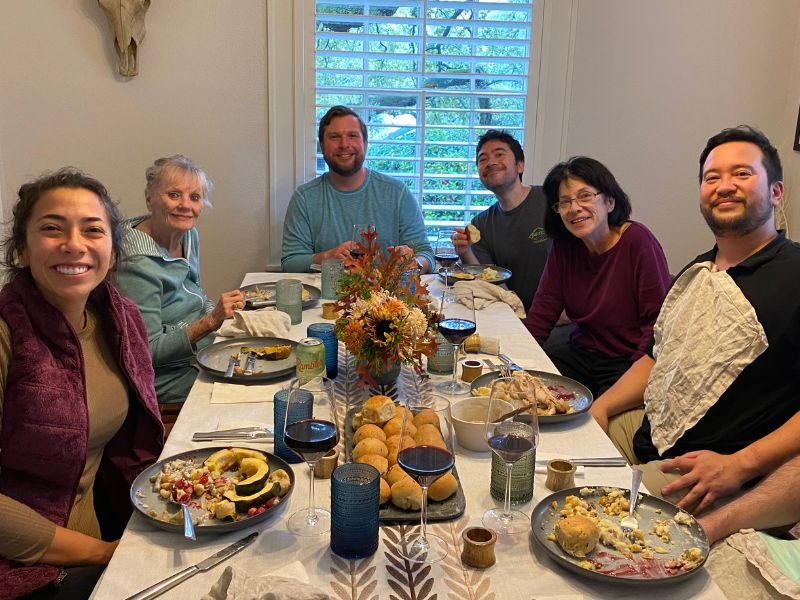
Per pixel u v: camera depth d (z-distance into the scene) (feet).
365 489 3.45
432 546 3.61
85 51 10.78
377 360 5.10
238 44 11.07
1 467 4.47
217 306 7.05
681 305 5.83
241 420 5.03
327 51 11.18
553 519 3.83
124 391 5.06
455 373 5.67
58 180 4.57
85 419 4.57
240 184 11.58
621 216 7.81
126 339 4.99
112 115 11.06
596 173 7.53
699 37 11.44
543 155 11.90
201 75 11.10
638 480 3.98
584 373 8.18
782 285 5.28
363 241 8.32
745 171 5.60
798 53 11.28
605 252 7.86
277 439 4.46
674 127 11.78
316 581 3.33
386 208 10.73
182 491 3.92
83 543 4.21
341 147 10.20
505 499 4.02
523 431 3.75
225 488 4.00
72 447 4.51
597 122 11.79
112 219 4.90
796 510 4.60
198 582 3.28
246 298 8.27
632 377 6.59
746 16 11.34
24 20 10.57
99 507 5.36
